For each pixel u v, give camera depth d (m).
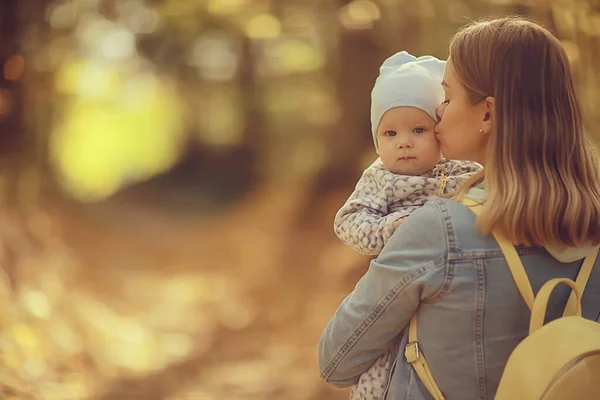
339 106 11.11
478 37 2.12
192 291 10.81
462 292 2.03
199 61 17.83
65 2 9.41
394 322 2.12
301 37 12.91
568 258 2.06
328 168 12.09
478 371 2.05
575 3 5.14
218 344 8.02
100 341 7.01
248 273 11.38
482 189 2.13
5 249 6.47
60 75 10.14
